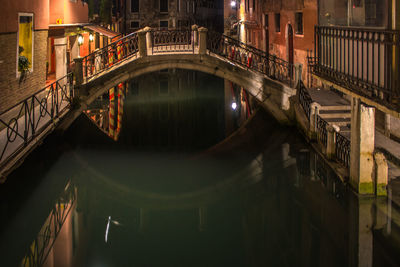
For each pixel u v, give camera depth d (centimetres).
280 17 2244
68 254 758
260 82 1625
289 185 1065
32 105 1025
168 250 777
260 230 838
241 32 3378
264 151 1373
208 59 1630
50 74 1931
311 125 1355
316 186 1051
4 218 896
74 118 1479
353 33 1009
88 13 2166
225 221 899
